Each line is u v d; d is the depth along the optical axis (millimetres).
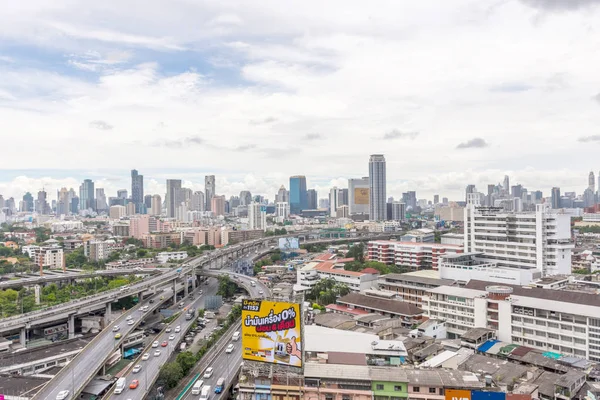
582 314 163875
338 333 158125
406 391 118375
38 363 179500
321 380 121562
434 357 151375
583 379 139625
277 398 122875
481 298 193875
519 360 159375
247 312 127250
